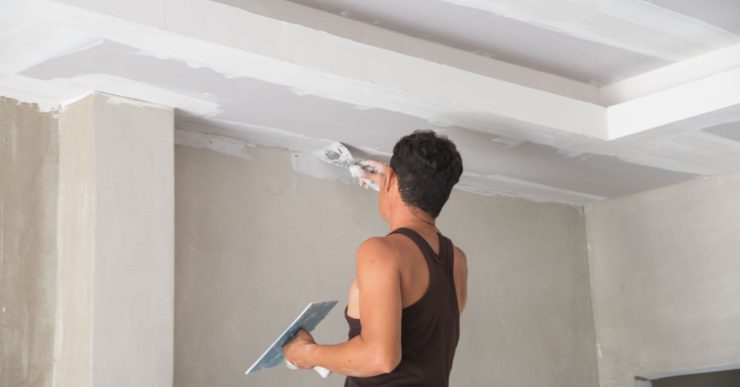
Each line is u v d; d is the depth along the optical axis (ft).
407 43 11.30
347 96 10.82
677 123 11.88
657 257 16.12
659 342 15.99
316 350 8.23
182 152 12.16
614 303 16.79
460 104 11.10
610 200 17.01
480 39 11.53
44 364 10.34
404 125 12.05
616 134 12.48
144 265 10.46
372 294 7.85
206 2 9.07
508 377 15.60
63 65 9.68
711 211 15.33
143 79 10.15
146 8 8.63
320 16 10.53
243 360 12.26
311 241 13.29
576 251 17.07
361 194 14.06
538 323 16.21
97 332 9.99
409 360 8.01
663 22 11.15
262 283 12.64
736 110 11.34
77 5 8.17
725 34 11.54
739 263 14.88
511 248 16.14
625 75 12.91
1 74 9.91
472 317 15.35
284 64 9.69
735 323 14.88
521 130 12.18
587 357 16.81
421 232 8.38
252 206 12.74
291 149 13.30
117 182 10.44
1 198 10.30
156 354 10.37
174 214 11.32
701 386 11.37
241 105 11.18
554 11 10.76
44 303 10.43
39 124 10.72
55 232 10.64
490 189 15.97
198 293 11.98
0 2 8.02
